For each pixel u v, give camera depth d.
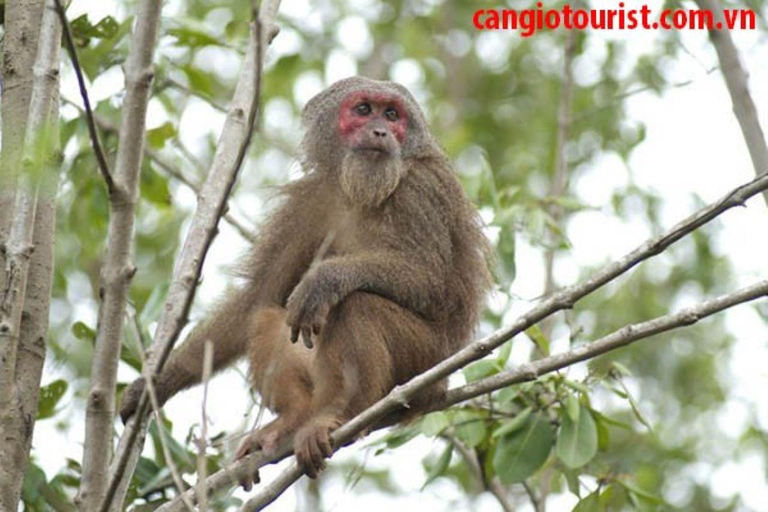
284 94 21.00
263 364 11.87
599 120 22.30
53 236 10.24
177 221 19.83
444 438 14.16
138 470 12.56
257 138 18.78
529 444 12.47
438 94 25.11
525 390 12.69
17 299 9.60
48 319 10.12
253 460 11.24
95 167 15.37
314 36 22.92
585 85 23.48
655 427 19.20
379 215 12.73
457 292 12.74
